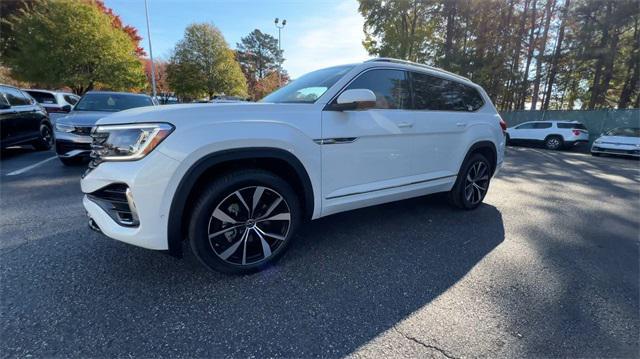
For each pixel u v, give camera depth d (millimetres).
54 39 18406
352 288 2203
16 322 1736
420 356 1603
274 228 2424
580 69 20688
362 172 2764
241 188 2160
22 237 2838
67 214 3453
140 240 1938
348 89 2682
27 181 4832
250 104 2248
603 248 3016
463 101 3785
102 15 20234
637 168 9086
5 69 21891
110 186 2010
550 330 1822
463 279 2365
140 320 1799
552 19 21312
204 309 1917
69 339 1635
